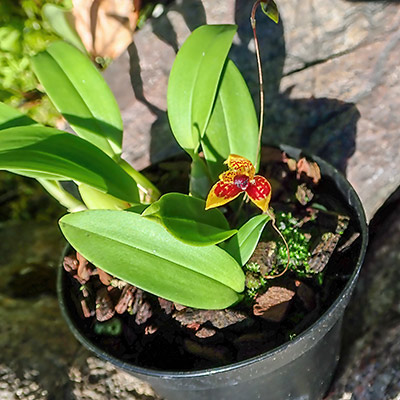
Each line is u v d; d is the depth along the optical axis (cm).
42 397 39
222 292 32
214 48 34
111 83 44
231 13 41
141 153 45
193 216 32
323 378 37
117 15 45
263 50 41
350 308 40
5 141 30
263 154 38
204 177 35
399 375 37
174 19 42
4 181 51
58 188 35
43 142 31
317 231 35
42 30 48
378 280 40
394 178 41
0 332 42
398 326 38
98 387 40
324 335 33
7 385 40
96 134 35
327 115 41
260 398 35
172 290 31
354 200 35
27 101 48
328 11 40
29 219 50
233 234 31
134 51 43
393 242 41
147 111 44
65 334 42
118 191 32
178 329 33
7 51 48
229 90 35
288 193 37
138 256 31
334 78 41
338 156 41
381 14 39
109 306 34
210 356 32
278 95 42
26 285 45
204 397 34
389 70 40
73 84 35
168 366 33
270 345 32
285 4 40
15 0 50
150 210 29
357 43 40
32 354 41
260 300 33
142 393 40
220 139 35
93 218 31
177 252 31
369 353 38
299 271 34
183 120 35
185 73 35
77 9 45
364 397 37
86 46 46
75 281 35
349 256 34
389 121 40
